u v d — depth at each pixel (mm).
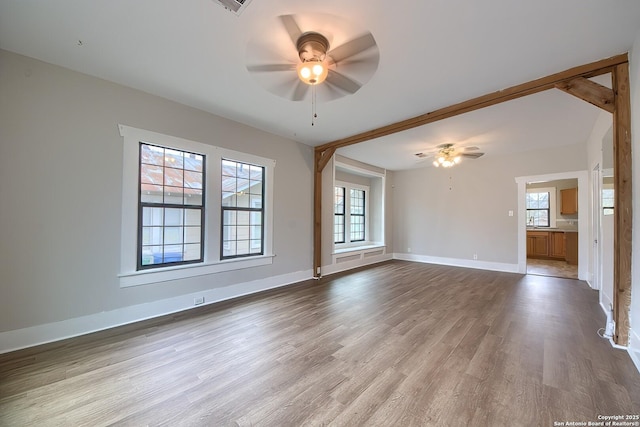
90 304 2680
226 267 3771
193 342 2467
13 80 2297
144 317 3023
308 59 2045
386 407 1612
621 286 2309
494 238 5852
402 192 7430
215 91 2963
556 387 1789
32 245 2385
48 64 2457
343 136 4535
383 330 2725
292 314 3186
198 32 2021
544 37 2047
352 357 2199
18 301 2322
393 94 2949
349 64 2338
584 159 4754
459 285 4539
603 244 3383
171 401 1676
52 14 1844
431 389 1779
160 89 2938
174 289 3262
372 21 1877
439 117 3420
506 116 3588
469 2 1711
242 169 4070
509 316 3100
